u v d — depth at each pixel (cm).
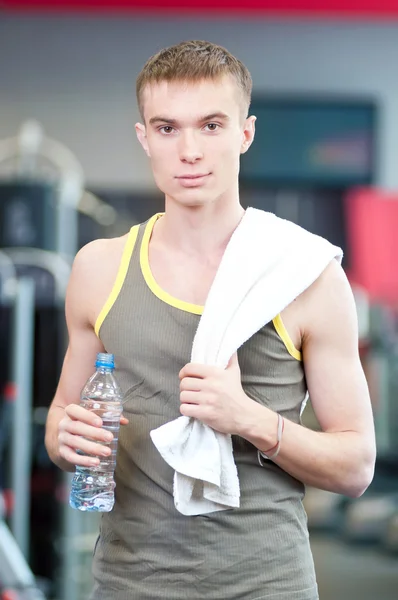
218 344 251
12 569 492
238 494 252
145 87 255
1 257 708
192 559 255
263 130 901
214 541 254
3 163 868
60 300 704
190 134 249
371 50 914
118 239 279
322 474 257
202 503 254
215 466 248
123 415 265
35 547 680
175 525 256
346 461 257
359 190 906
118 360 265
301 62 909
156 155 254
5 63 891
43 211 714
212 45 258
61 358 702
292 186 904
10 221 714
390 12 862
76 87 895
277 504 260
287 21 907
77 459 252
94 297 273
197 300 262
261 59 906
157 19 897
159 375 261
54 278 706
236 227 268
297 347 264
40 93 892
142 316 263
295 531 261
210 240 266
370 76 914
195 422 251
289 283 257
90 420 250
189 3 845
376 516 807
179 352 259
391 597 696
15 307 650
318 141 904
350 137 906
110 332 266
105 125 895
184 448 251
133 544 260
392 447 830
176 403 259
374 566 773
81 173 891
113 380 260
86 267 276
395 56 915
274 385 262
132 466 262
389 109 915
